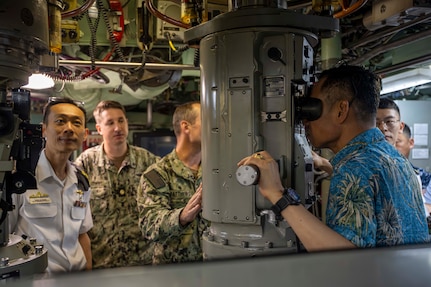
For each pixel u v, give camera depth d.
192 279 0.51
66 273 0.52
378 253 0.60
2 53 1.25
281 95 1.37
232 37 1.39
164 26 2.62
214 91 1.44
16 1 1.27
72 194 2.27
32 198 2.12
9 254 1.34
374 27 2.48
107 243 2.76
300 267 0.55
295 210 1.20
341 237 1.13
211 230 1.53
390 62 3.45
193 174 2.29
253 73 1.38
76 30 2.33
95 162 2.88
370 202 1.15
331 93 1.32
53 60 1.69
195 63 2.44
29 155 1.47
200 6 1.85
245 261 0.57
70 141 2.25
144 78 3.36
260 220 1.39
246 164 1.27
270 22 1.36
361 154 1.25
